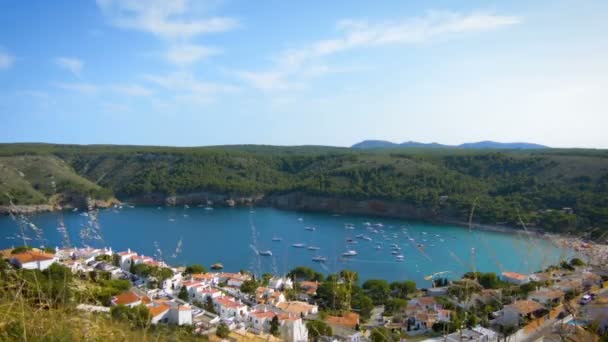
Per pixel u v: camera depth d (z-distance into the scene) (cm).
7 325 533
